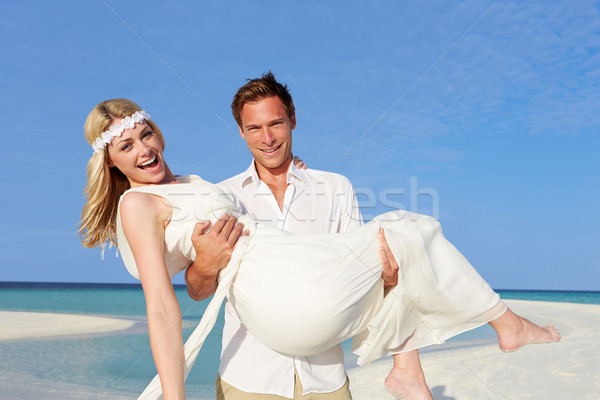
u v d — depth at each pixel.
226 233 2.17
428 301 2.33
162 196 2.24
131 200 2.16
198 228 2.16
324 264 2.11
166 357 1.98
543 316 12.32
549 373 5.71
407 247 2.24
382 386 5.96
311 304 2.04
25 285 72.44
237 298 2.19
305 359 2.28
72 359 9.62
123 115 2.42
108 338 12.45
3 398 6.52
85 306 26.84
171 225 2.20
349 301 2.09
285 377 2.24
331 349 2.38
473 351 7.37
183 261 2.32
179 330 2.05
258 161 2.72
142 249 2.12
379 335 2.31
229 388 2.28
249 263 2.17
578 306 16.47
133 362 9.36
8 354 10.09
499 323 2.41
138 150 2.41
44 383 7.49
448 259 2.38
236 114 2.73
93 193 2.49
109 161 2.48
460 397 5.00
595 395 4.82
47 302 30.77
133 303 30.03
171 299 2.07
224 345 2.39
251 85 2.61
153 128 2.57
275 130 2.62
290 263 2.11
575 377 5.48
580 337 8.16
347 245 2.20
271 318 2.07
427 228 2.37
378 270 2.21
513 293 59.91
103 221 2.57
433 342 2.42
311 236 2.24
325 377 2.32
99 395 6.73
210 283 2.34
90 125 2.42
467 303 2.36
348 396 2.38
